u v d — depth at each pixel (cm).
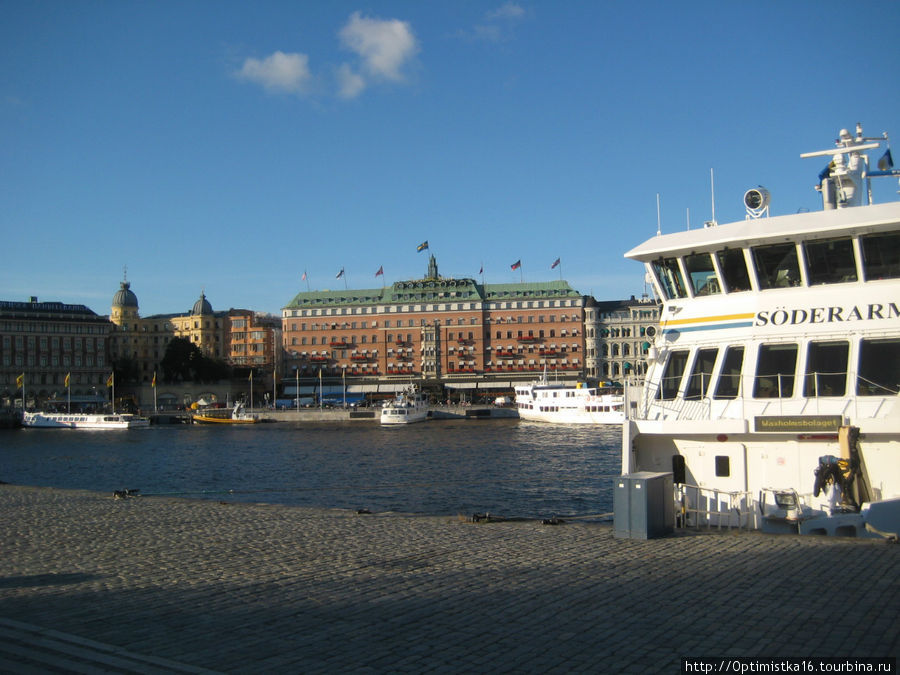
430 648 1323
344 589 1761
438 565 2000
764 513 2238
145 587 1825
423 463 8212
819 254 2281
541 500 5275
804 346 2270
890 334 2164
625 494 2286
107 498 3684
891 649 1230
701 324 2470
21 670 1239
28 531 2717
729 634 1337
